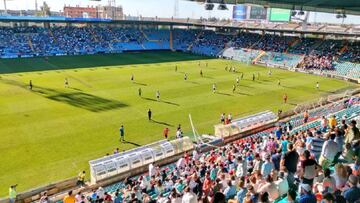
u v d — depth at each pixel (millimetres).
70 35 86375
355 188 7930
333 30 78875
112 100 42781
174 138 31516
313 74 68750
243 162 15055
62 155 27453
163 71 63438
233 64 76625
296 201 8602
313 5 29984
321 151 12547
